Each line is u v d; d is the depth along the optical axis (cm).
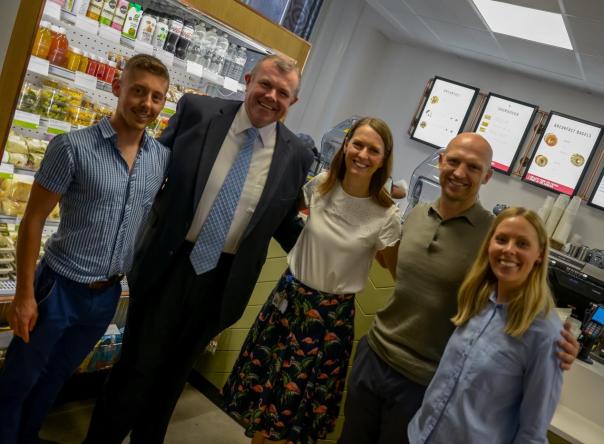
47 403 199
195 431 277
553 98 581
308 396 213
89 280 180
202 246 196
